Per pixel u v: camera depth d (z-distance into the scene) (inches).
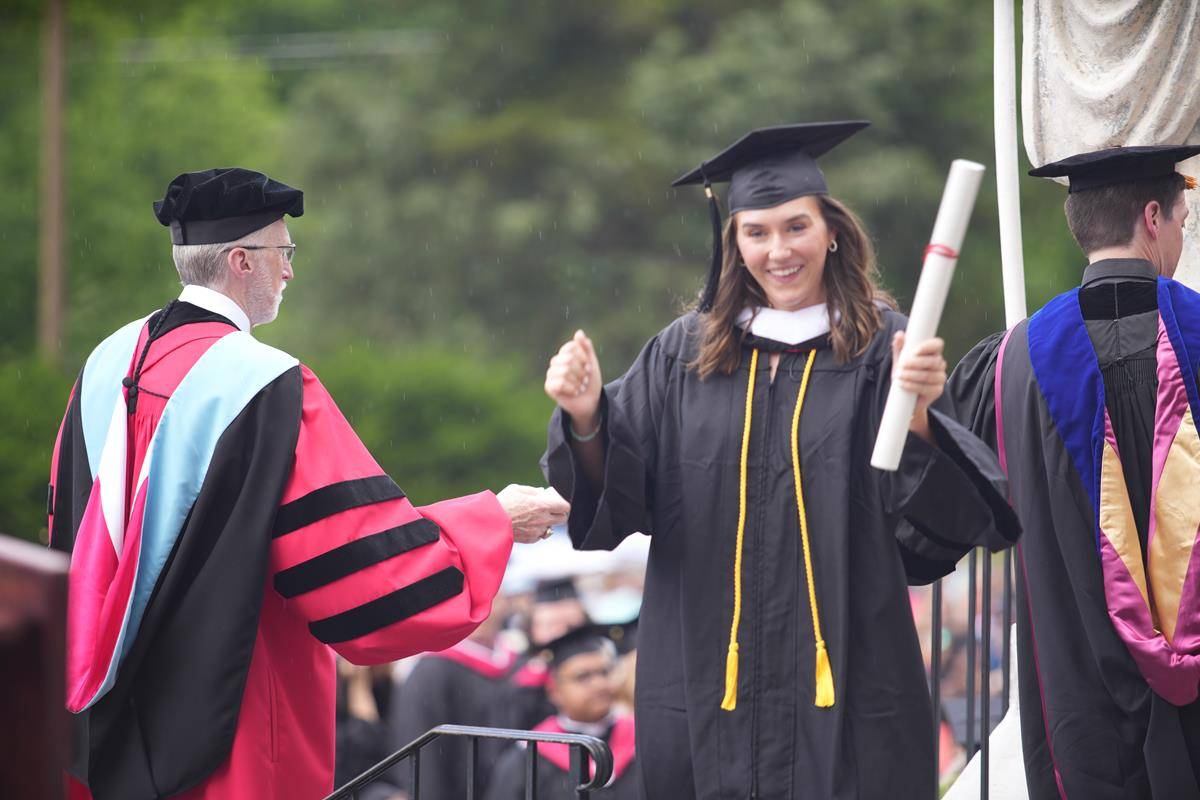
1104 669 545.0
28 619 278.1
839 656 531.8
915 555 555.2
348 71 4488.2
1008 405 575.8
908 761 534.0
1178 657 528.4
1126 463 548.7
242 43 4830.2
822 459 542.3
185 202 635.5
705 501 552.4
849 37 3786.9
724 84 3801.7
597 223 3816.4
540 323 3838.6
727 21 4069.9
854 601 540.1
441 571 609.3
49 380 3019.2
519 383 3777.1
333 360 3417.8
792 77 3722.9
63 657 279.7
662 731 556.4
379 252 3996.1
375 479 615.2
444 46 4338.1
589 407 538.9
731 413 556.4
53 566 278.7
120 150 4247.0
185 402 607.8
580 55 4279.0
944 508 510.0
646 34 4227.4
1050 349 564.1
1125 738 550.0
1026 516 565.0
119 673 590.6
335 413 624.7
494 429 3336.6
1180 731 539.2
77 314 4089.6
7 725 279.6
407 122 4163.4
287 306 4084.6
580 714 957.2
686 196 3814.0
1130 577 538.9
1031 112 709.9
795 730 536.7
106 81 4362.7
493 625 1230.3
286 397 610.2
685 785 553.6
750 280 569.3
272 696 610.9
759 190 553.3
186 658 588.4
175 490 596.1
